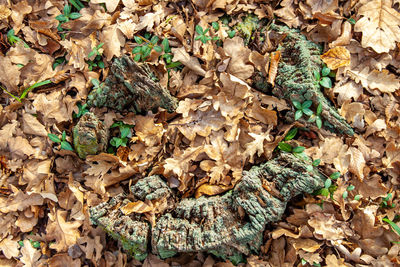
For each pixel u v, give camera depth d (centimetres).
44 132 94
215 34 96
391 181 94
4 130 94
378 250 91
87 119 90
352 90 94
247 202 88
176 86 95
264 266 90
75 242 92
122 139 94
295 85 91
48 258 93
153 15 96
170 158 91
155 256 91
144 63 93
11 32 97
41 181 93
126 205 90
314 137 93
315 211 90
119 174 92
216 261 92
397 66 96
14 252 93
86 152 92
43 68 96
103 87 92
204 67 95
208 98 94
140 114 95
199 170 93
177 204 91
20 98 95
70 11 98
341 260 90
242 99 94
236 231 88
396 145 94
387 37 95
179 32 96
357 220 92
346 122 93
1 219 93
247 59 95
